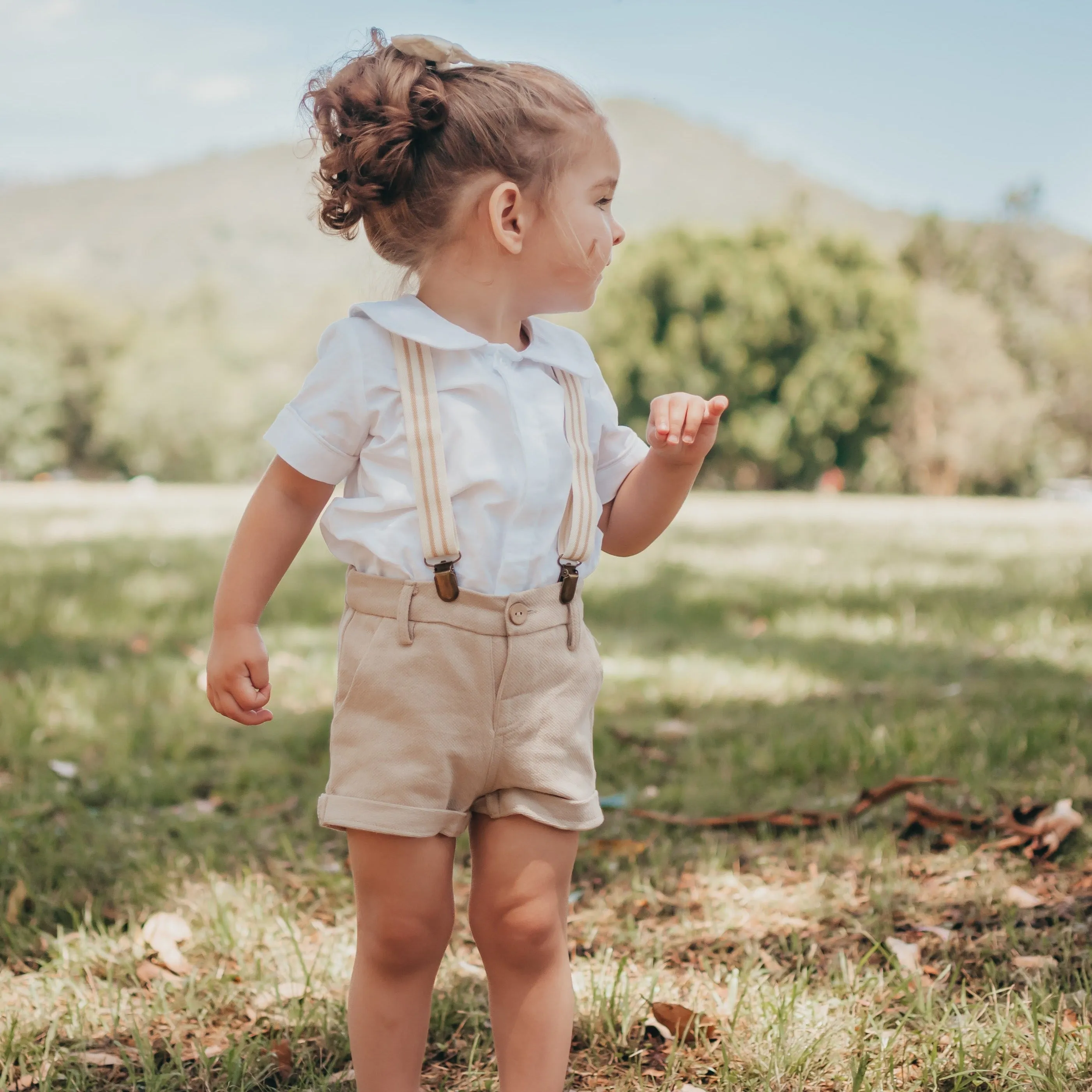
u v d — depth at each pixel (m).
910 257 52.25
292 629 5.46
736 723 3.71
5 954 2.16
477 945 1.58
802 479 40.31
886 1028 1.83
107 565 8.05
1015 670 4.41
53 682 4.16
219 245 178.88
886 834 2.60
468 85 1.60
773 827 2.77
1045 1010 1.81
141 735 3.56
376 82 1.60
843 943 2.14
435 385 1.54
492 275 1.61
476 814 1.60
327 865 2.57
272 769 3.26
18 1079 1.75
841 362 38.66
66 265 174.88
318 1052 1.84
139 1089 1.74
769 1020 1.84
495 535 1.51
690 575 7.79
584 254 1.62
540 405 1.59
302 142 1.76
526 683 1.51
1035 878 2.37
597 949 2.16
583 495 1.59
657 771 3.25
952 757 3.17
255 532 1.58
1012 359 48.47
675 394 1.69
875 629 5.50
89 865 2.52
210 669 1.60
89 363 59.16
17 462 56.47
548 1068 1.53
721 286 38.03
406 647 1.49
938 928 2.14
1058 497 43.22
